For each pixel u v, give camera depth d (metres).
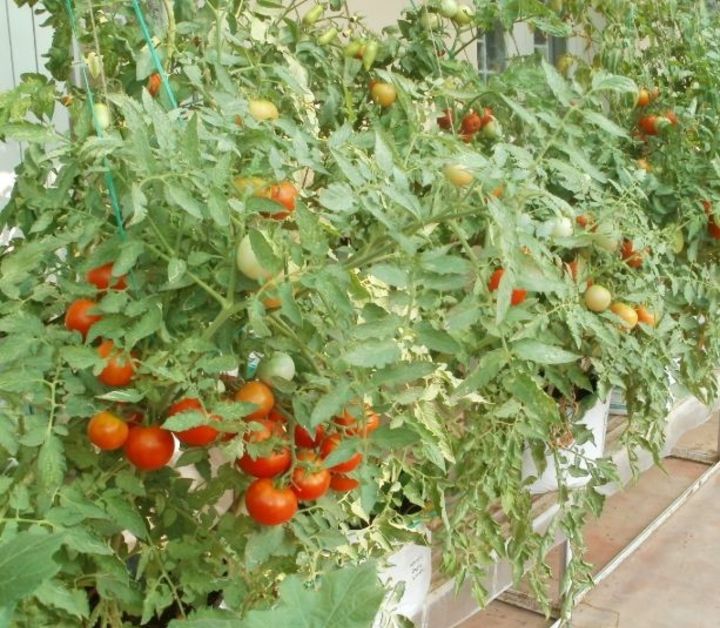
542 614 2.41
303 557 1.15
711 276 1.98
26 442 0.81
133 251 0.85
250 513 0.96
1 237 1.38
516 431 1.49
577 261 1.59
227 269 0.90
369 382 0.92
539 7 1.65
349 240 1.30
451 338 0.94
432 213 1.02
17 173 1.08
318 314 1.00
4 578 0.44
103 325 0.87
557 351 0.96
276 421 0.99
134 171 0.88
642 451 2.63
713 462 3.55
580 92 1.39
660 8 2.30
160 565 0.96
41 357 0.86
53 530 0.80
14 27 1.84
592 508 1.73
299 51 1.54
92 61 1.13
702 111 2.17
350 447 0.93
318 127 1.52
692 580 2.71
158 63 1.03
